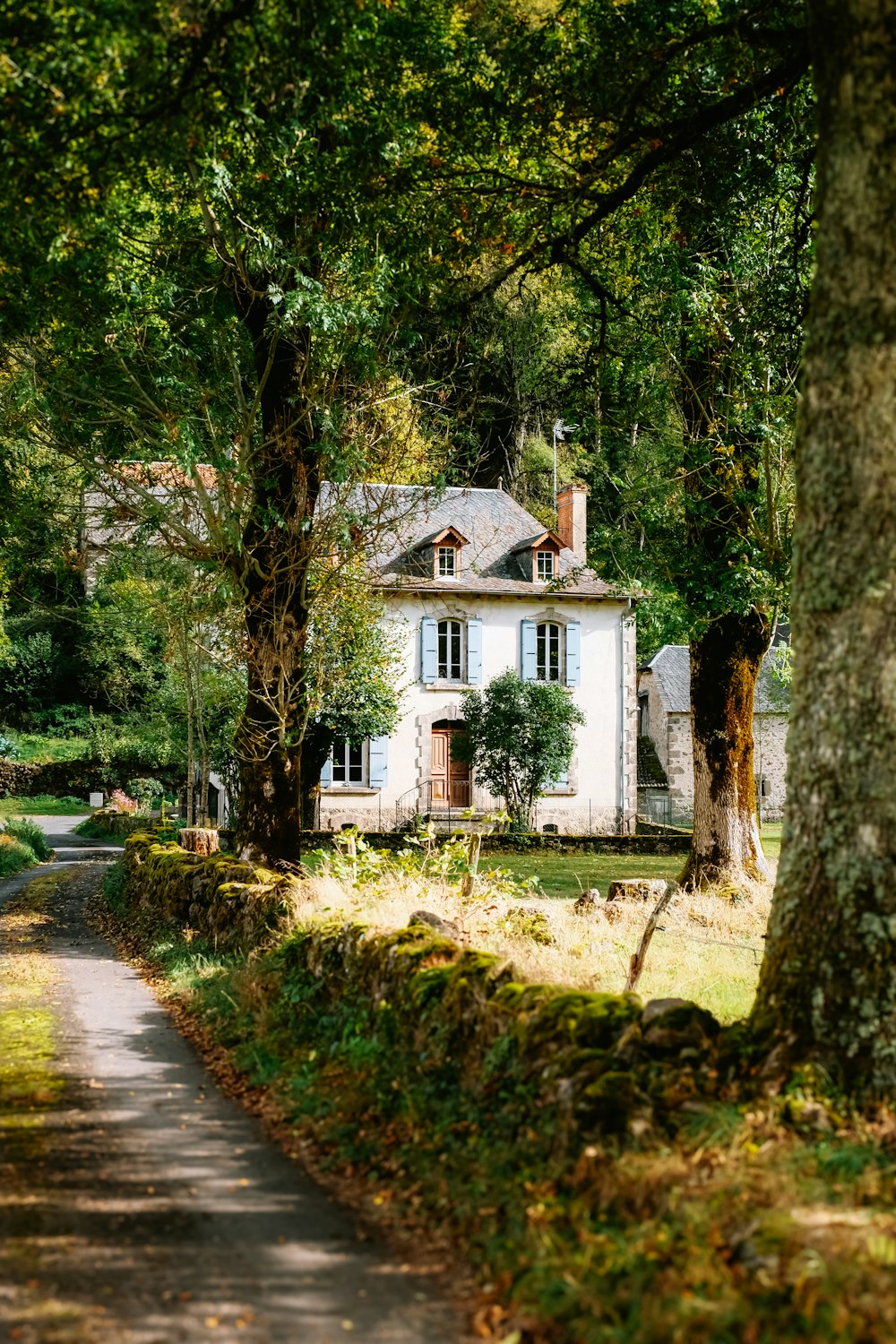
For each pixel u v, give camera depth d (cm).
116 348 1288
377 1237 469
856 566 509
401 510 2511
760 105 1075
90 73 689
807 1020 503
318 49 800
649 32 981
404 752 3297
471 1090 582
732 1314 342
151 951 1288
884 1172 425
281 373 1370
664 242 1392
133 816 3775
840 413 514
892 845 501
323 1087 676
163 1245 456
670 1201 415
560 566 3462
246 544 1409
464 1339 375
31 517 1586
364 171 1035
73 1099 679
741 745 1642
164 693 2956
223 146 942
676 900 1372
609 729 3462
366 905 997
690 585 1520
